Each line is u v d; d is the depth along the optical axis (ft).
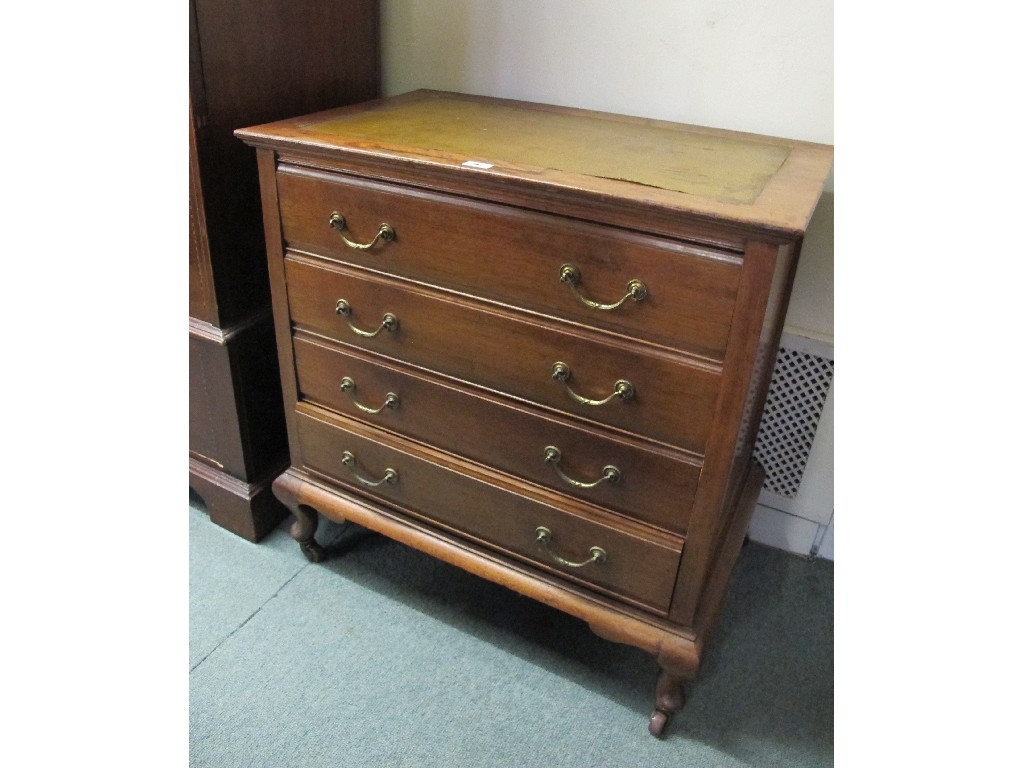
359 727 3.77
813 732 3.88
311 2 4.15
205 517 5.10
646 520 3.44
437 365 3.62
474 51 4.63
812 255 4.27
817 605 4.66
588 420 3.34
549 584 3.84
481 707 3.91
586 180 2.94
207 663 4.05
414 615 4.42
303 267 3.76
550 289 3.14
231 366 4.36
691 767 3.67
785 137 4.03
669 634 3.59
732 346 2.88
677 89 4.19
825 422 4.60
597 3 4.19
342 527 5.07
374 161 3.23
